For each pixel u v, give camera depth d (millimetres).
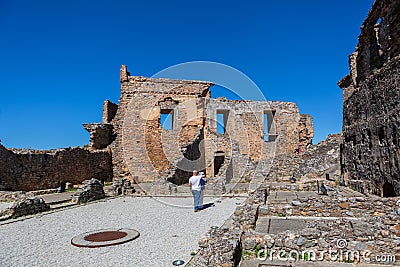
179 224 10023
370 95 14016
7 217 11000
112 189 18734
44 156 20984
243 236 6633
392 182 11570
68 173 22656
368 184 14305
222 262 5426
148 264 6238
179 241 7938
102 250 7211
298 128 34500
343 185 18078
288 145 33906
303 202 9695
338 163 23203
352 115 17453
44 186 20797
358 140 16156
